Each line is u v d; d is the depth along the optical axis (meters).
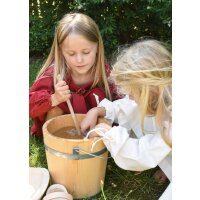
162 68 1.26
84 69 1.58
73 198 1.36
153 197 1.38
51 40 2.80
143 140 1.30
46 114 1.66
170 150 1.28
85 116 1.49
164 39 2.78
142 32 2.84
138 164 1.30
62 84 1.45
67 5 2.74
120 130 1.30
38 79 1.66
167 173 1.37
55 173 1.35
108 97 1.73
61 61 1.66
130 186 1.43
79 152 1.27
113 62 2.05
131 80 1.25
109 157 1.53
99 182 1.37
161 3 2.42
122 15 2.71
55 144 1.29
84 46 1.52
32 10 2.77
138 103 1.30
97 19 2.56
